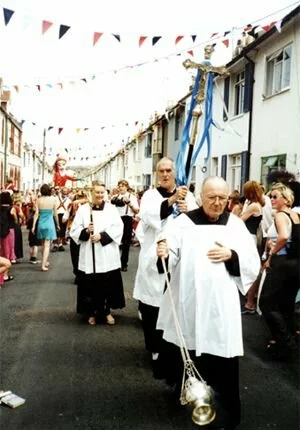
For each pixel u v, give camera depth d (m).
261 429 3.58
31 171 45.06
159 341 4.04
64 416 3.74
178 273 3.58
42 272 10.21
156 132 27.14
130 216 10.36
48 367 4.76
